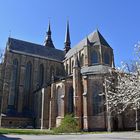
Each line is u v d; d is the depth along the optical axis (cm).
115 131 4722
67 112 5269
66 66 8025
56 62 8156
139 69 3238
